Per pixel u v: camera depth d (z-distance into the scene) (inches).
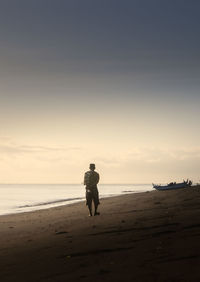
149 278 258.8
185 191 1067.3
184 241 360.2
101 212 778.8
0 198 2235.5
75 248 397.1
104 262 319.9
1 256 402.0
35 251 410.6
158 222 504.7
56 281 280.5
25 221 779.4
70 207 1055.0
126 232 460.8
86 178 736.3
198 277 247.1
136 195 1248.8
